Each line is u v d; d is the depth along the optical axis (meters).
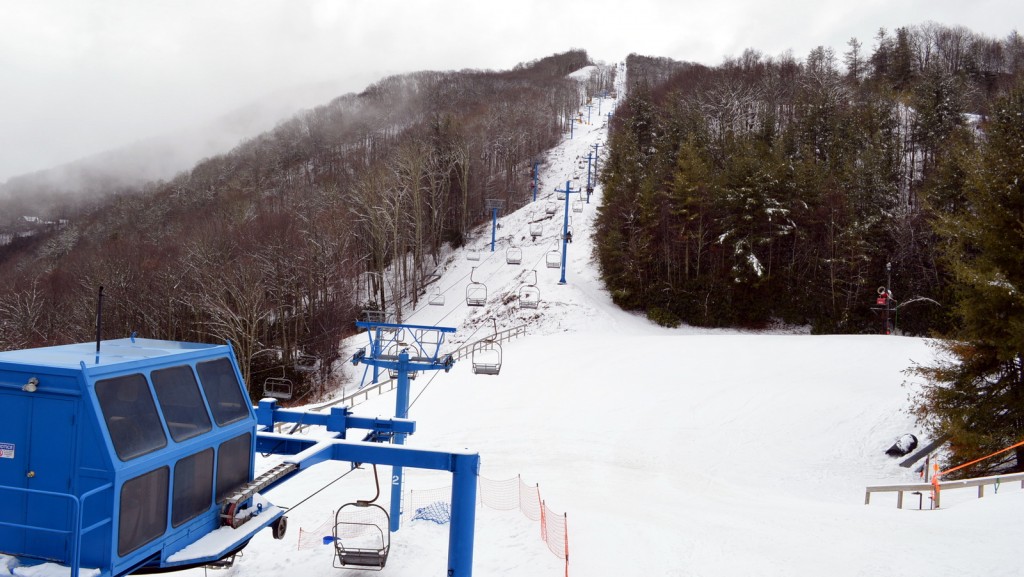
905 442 26.12
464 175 81.00
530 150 116.00
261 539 14.47
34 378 6.06
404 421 10.49
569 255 66.06
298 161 134.12
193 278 55.97
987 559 10.91
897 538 12.85
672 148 70.69
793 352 38.84
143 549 6.23
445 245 80.19
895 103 78.94
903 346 38.59
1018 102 48.09
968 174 24.88
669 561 12.28
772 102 90.75
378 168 78.06
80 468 5.91
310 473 22.89
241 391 8.25
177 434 6.83
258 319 49.78
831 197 54.53
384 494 19.53
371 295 70.38
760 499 19.84
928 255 52.25
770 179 53.88
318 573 12.28
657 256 56.84
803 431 28.64
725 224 54.34
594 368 37.59
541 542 14.02
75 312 56.41
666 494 20.12
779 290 54.59
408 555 13.27
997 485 18.12
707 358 38.50
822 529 14.21
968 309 22.94
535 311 52.69
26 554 5.98
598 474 22.88
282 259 57.41
